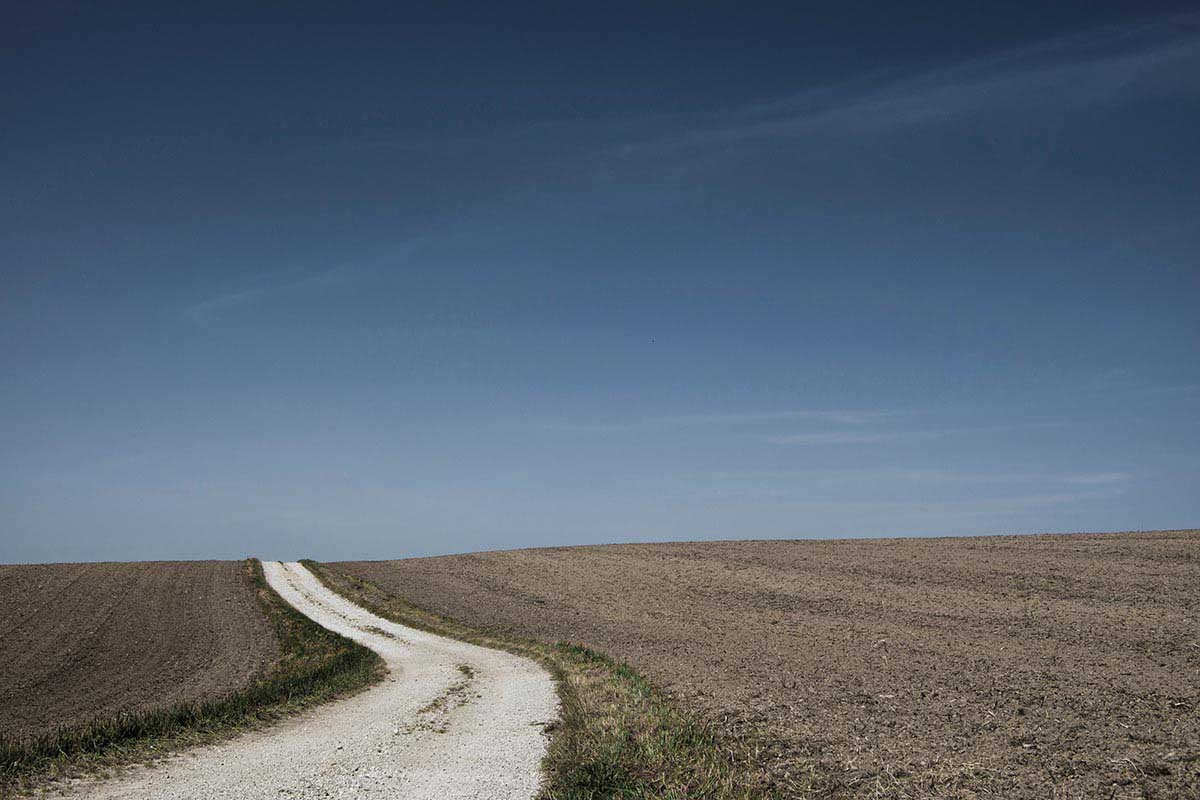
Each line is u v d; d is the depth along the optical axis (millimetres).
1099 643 30656
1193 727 16562
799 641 35438
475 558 83938
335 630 47844
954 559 56188
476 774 12773
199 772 13016
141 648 41438
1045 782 12523
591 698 19578
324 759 14125
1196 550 50000
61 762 13141
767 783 12227
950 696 21219
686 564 67312
